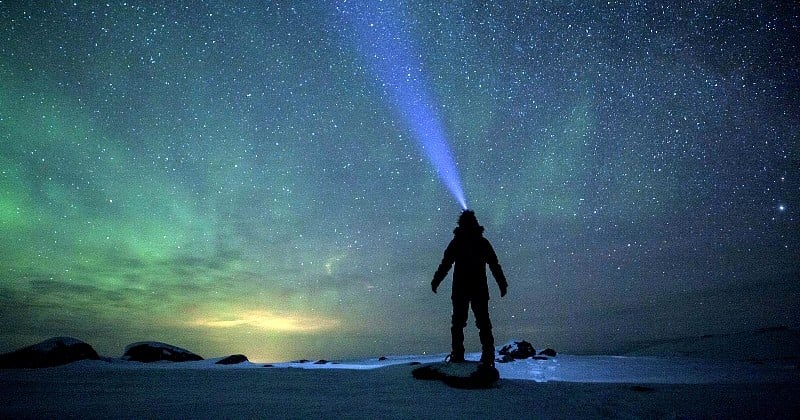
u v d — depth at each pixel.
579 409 2.29
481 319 3.58
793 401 2.43
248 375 3.48
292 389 2.81
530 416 2.11
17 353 5.18
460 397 2.59
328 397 2.54
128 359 5.96
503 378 3.47
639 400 2.50
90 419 1.88
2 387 2.81
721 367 4.50
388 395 2.64
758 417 2.08
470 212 3.90
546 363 5.00
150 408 2.13
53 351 5.30
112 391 2.68
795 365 4.57
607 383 3.20
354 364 5.73
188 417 1.95
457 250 3.78
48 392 2.63
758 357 5.32
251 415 2.01
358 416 2.04
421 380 3.16
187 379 3.24
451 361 3.38
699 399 2.52
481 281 3.66
